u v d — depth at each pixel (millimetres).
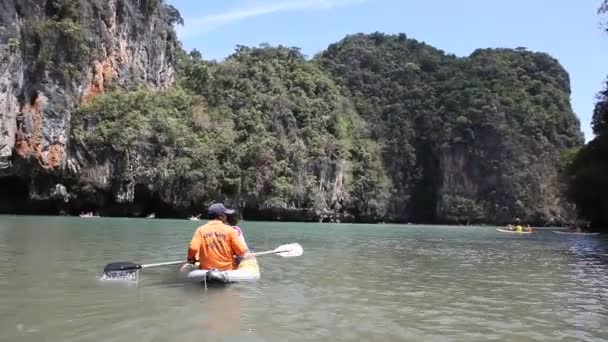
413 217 96500
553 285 9695
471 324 6188
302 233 29438
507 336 5672
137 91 57469
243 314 6285
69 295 7184
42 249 13328
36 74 47312
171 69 71438
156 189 54375
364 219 86188
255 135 67688
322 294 7879
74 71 50531
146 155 54219
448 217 92938
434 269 12094
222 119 67250
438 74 106562
